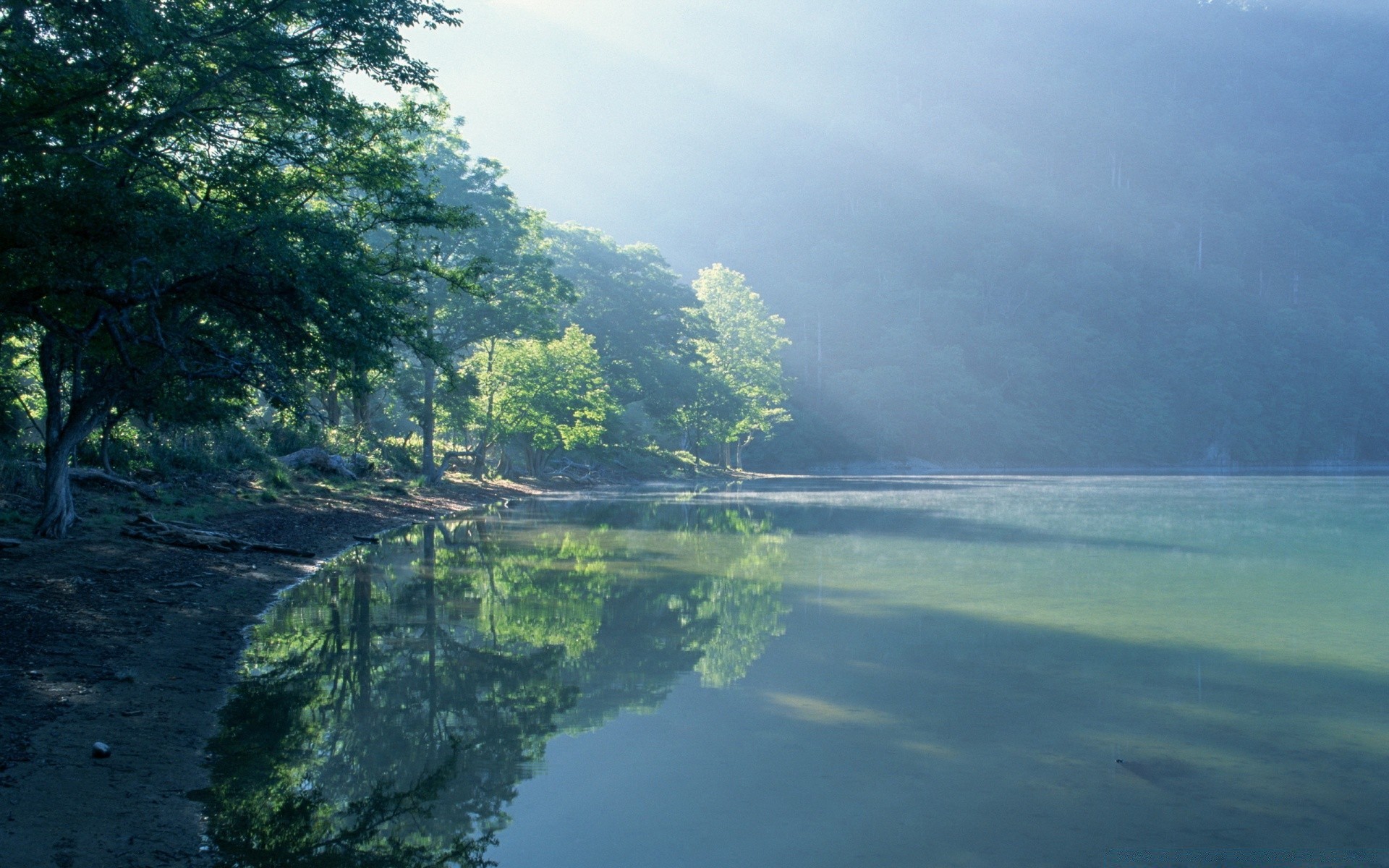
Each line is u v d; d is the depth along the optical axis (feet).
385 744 19.70
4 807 15.40
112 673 24.23
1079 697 23.49
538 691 24.21
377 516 77.92
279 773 17.94
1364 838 14.76
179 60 39.09
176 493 67.46
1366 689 24.08
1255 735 20.18
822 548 58.95
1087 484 185.47
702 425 249.96
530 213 134.31
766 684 24.81
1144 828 15.20
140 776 17.35
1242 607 36.63
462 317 123.54
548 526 75.51
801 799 16.57
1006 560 52.65
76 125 38.65
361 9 41.65
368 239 107.76
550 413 140.56
